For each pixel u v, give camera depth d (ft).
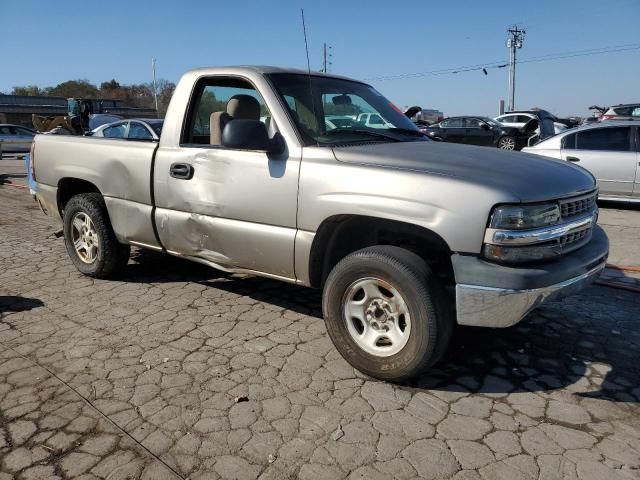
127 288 16.38
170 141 13.87
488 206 9.45
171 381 10.83
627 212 30.99
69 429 9.21
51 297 15.56
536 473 8.27
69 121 78.18
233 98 13.06
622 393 10.68
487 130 69.51
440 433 9.25
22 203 34.14
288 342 12.72
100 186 15.69
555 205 10.11
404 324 10.55
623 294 16.29
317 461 8.47
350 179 10.71
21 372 11.12
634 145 30.78
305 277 11.75
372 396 10.41
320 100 13.05
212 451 8.68
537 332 13.48
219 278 17.43
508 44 150.71
